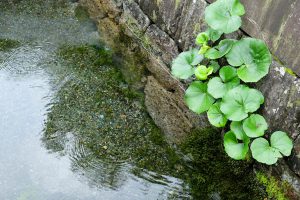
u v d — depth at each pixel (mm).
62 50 1893
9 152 1488
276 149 1281
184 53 1579
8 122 1583
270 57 1326
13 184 1397
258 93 1343
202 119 1602
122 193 1385
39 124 1585
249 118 1339
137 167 1463
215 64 1536
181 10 1705
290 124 1286
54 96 1688
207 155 1486
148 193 1386
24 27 2002
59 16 2082
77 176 1430
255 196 1365
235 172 1425
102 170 1450
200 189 1393
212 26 1397
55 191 1384
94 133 1566
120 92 1729
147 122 1617
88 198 1370
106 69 1820
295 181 1284
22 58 1837
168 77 1771
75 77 1771
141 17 1939
